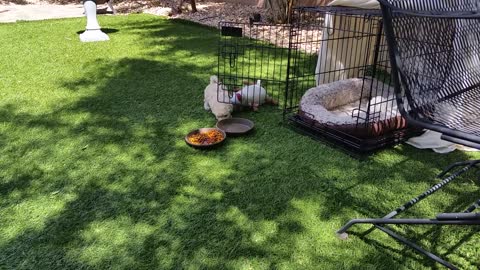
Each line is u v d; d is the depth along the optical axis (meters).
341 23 3.20
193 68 3.95
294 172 2.14
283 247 1.61
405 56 1.22
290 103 3.00
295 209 1.84
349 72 3.44
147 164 2.21
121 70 3.86
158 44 4.91
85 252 1.58
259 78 3.55
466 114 1.28
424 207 1.85
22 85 3.41
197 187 2.00
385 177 2.11
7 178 2.06
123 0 8.55
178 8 7.20
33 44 4.83
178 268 1.50
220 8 7.61
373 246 1.61
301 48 4.71
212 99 2.84
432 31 1.29
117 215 1.79
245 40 5.12
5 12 7.39
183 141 2.47
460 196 1.94
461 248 1.60
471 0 1.48
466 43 1.44
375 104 2.51
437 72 1.33
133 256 1.56
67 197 1.92
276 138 2.53
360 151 2.33
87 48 4.67
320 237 1.66
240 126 2.68
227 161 2.25
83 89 3.34
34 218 1.77
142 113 2.88
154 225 1.73
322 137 2.52
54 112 2.87
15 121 2.71
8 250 1.58
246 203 1.88
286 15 5.70
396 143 2.46
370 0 2.64
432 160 2.28
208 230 1.70
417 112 1.23
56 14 7.28
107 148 2.38
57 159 2.25
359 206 1.86
